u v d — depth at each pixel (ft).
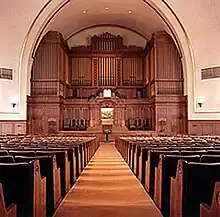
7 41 67.26
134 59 88.74
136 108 81.71
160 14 71.97
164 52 77.25
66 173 18.80
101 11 79.92
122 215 14.69
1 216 8.66
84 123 80.74
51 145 23.50
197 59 70.13
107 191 20.04
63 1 68.23
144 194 19.19
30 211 11.28
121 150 46.01
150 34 86.07
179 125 75.41
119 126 77.41
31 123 75.00
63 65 81.56
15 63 69.10
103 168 31.14
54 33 76.74
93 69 88.17
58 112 75.61
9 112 68.28
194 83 71.05
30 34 69.10
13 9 64.80
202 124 70.18
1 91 67.41
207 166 11.32
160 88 76.79
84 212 15.16
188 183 11.50
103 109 81.30
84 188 20.97
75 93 88.22
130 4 74.59
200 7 64.95
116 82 88.07
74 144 26.40
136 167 25.80
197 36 68.59
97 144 61.77
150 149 19.21
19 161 12.84
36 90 76.64
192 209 11.59
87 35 89.51
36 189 11.72
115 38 88.33
